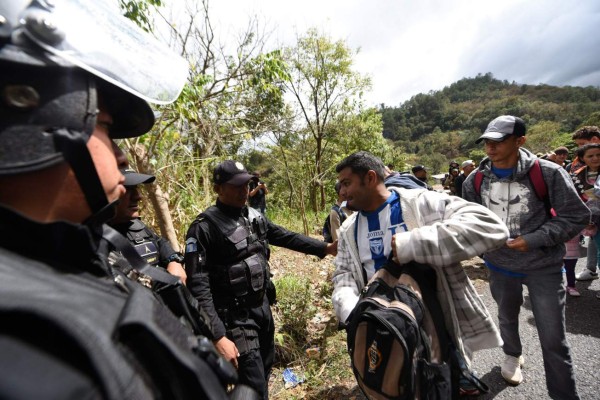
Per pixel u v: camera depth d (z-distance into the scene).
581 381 2.21
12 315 0.27
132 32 0.64
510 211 2.05
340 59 12.73
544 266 1.89
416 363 1.10
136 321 0.36
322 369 2.60
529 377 2.30
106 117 0.56
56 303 0.31
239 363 1.87
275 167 9.87
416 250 1.26
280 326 3.07
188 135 4.02
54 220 0.45
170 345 0.38
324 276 4.52
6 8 0.40
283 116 7.63
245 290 1.94
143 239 1.93
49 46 0.41
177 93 0.73
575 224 1.78
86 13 0.51
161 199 2.73
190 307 1.02
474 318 1.47
